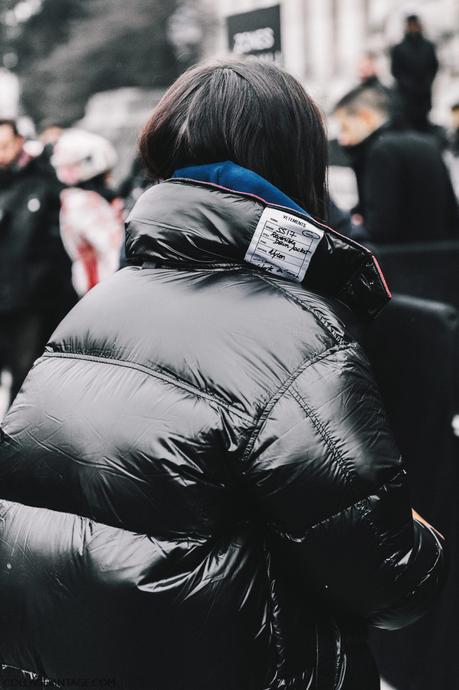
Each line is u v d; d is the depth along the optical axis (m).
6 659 1.53
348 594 1.45
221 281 1.54
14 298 5.46
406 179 5.42
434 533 1.58
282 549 1.44
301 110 1.63
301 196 1.65
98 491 1.45
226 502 1.44
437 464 2.67
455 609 2.68
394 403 2.79
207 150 1.61
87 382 1.53
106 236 5.41
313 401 1.42
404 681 2.90
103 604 1.42
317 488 1.39
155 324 1.52
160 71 34.50
